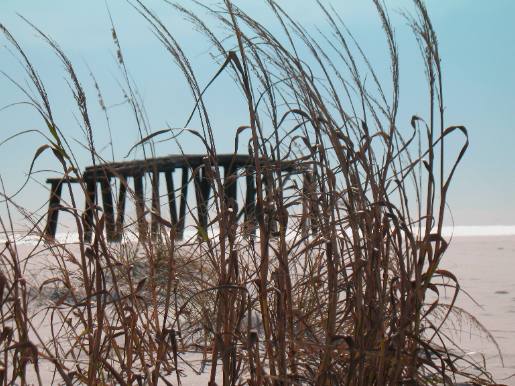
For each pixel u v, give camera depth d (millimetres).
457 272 14805
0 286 4047
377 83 4523
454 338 7754
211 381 4367
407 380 4434
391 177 4590
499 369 6297
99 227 4332
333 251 4285
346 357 4762
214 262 4414
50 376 5840
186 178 20250
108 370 4508
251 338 4117
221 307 4355
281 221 4285
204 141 4297
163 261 6203
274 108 4293
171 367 5617
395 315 4383
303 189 4496
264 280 4293
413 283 4406
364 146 4445
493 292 11594
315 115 4367
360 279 4254
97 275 4344
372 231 4383
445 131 4570
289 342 4484
